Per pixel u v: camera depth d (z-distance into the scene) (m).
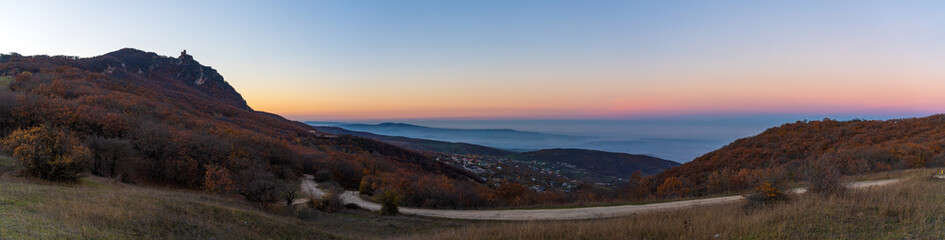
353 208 35.84
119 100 77.12
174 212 13.07
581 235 11.97
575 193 52.16
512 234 12.98
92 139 34.75
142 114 71.62
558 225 13.84
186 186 40.81
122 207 12.05
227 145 50.25
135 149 40.97
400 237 17.31
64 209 10.46
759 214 11.30
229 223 13.90
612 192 48.81
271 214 20.23
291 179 56.84
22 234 7.79
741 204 14.44
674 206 23.20
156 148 41.47
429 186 41.69
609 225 12.84
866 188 13.80
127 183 31.06
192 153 43.94
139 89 142.12
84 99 71.44
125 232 9.84
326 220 24.33
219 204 17.61
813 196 12.48
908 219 8.64
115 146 34.91
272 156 61.56
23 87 82.94
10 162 22.83
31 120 44.69
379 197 42.41
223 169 34.34
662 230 11.41
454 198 39.50
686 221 12.15
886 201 10.27
